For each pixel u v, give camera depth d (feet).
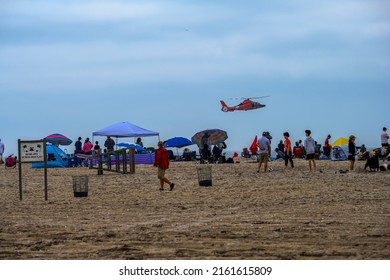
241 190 166.09
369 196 143.74
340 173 216.95
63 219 118.01
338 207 125.29
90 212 128.67
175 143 360.48
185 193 163.43
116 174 245.65
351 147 227.20
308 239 88.69
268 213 118.83
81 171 271.28
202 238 91.50
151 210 129.80
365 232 93.50
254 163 304.09
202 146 323.78
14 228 106.22
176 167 277.44
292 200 139.95
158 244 87.45
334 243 85.25
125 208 134.51
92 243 89.56
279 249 82.02
